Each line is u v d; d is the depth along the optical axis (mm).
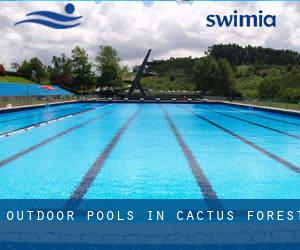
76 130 10180
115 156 6273
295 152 6758
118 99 32875
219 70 38375
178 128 10805
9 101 20516
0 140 8180
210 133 9609
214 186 4324
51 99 27719
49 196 3871
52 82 50094
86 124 11898
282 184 4434
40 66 53938
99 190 4129
